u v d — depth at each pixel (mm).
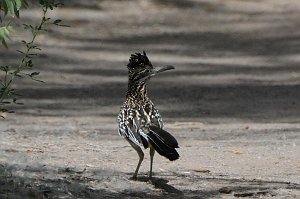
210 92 20719
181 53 26516
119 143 13758
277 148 13812
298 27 30453
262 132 15617
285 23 30828
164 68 10266
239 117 17562
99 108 18250
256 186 10742
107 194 9703
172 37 28531
